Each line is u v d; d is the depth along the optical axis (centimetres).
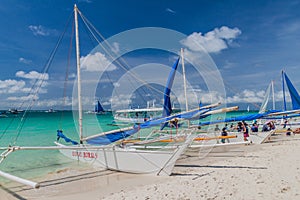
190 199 635
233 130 1819
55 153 1483
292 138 1988
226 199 610
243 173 856
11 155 1469
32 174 1034
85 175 986
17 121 3616
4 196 763
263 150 1410
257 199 589
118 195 727
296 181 704
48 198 737
